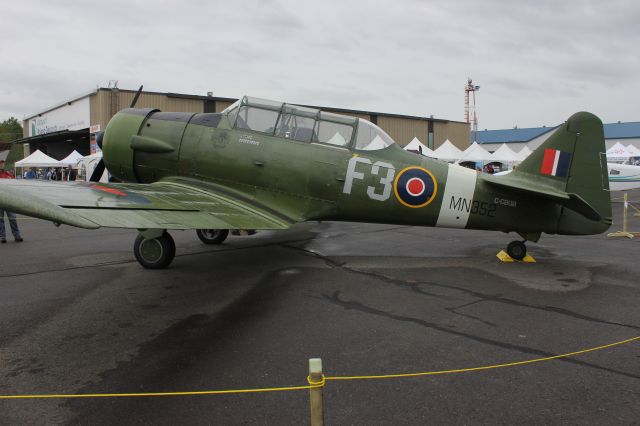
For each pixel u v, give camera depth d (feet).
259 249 28.14
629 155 106.93
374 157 24.12
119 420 9.06
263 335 13.78
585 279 21.01
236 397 10.01
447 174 24.22
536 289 19.25
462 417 9.25
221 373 11.18
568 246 30.25
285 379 10.87
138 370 11.32
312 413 6.38
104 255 26.08
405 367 11.60
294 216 23.88
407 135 132.57
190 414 9.30
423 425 8.95
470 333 14.10
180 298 17.53
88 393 10.14
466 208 24.23
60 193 15.61
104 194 17.12
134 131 26.71
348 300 17.48
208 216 18.40
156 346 12.85
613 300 17.71
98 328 14.23
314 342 13.25
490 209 24.27
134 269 22.43
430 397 10.07
